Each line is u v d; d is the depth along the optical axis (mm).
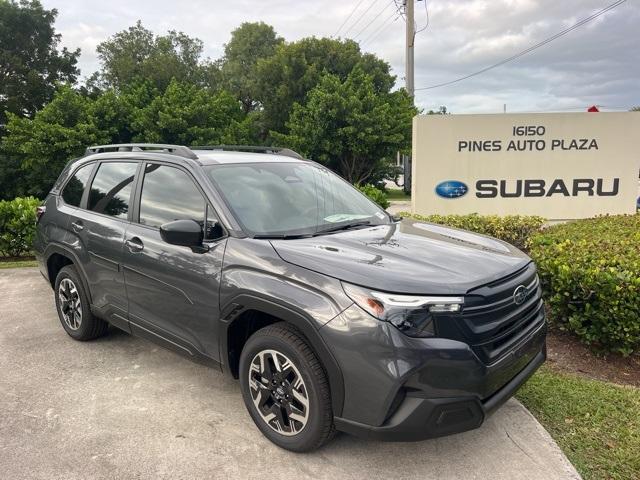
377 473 2955
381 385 2643
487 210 10172
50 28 31656
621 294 4121
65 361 4488
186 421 3514
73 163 5199
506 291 2953
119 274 4086
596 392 3803
